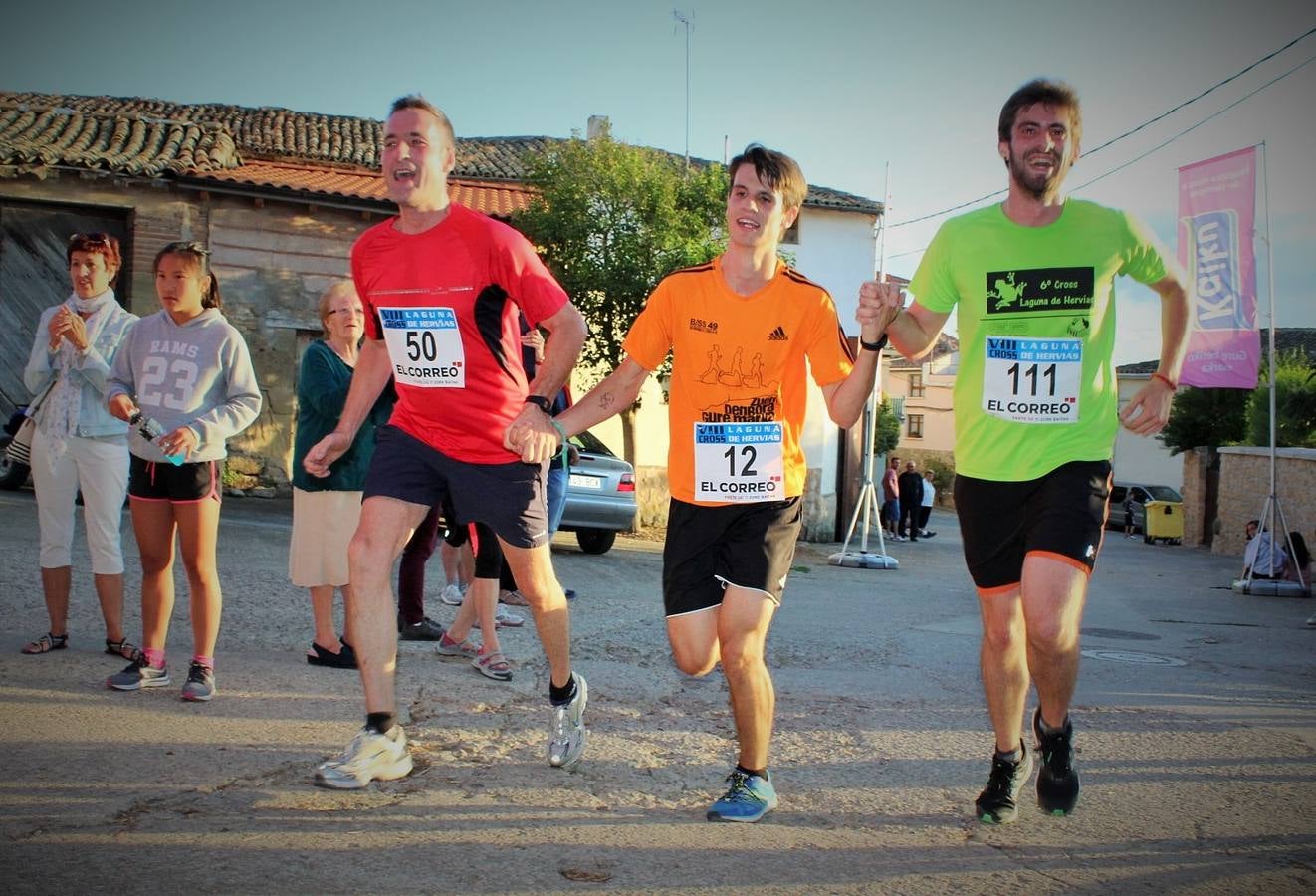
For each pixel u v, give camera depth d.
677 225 17.02
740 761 3.68
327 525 5.34
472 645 6.07
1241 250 14.20
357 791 3.63
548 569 4.00
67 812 3.28
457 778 3.85
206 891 2.78
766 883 3.07
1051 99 3.51
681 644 3.66
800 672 6.31
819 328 3.61
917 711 5.40
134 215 14.91
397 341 3.85
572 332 3.79
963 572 16.14
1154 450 48.25
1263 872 3.36
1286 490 23.45
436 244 3.78
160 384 4.75
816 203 24.42
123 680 4.70
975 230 3.68
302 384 5.30
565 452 6.50
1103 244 3.59
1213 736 5.20
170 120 17.73
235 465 15.34
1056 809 3.67
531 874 3.03
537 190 19.75
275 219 15.62
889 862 3.29
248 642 5.90
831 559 15.90
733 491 3.56
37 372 5.20
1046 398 3.56
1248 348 14.23
